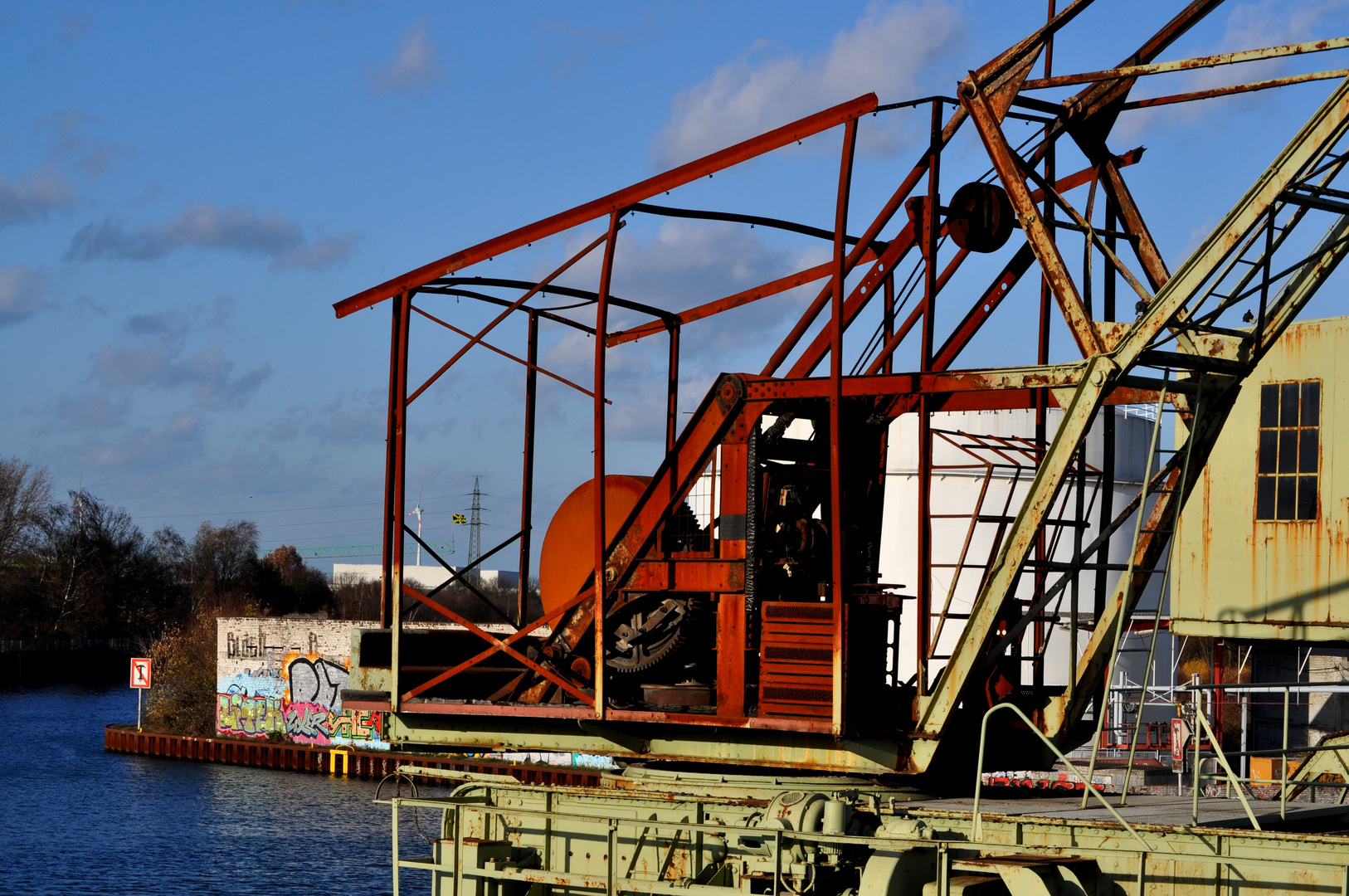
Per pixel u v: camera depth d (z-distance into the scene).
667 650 15.12
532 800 14.95
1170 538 13.88
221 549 154.38
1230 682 40.31
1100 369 12.76
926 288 14.57
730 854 13.16
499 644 15.99
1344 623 29.83
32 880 37.78
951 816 12.24
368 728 60.06
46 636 128.75
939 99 14.30
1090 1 13.42
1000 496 43.59
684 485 15.22
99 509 141.50
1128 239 15.68
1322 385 30.67
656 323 20.12
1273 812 13.20
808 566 14.77
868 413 15.70
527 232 15.81
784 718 13.59
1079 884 10.94
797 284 18.31
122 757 64.31
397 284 17.08
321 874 38.62
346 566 164.38
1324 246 13.39
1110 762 31.67
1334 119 11.95
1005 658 14.88
